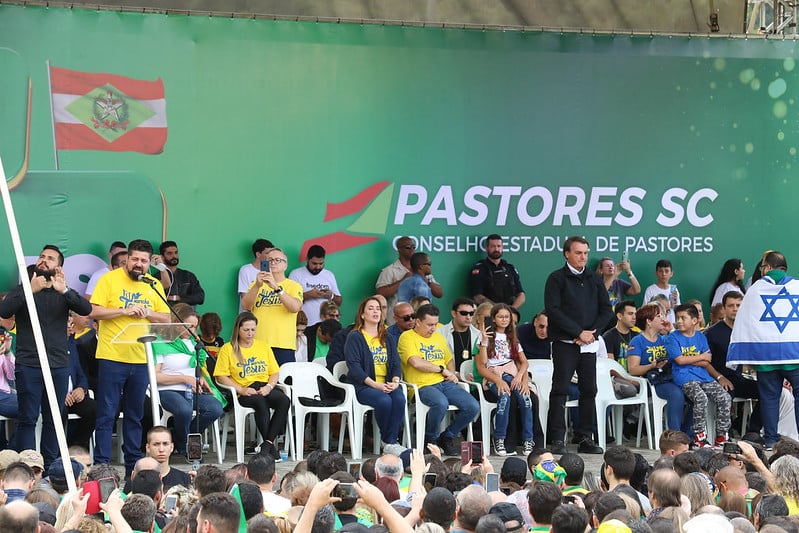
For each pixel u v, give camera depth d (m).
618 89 16.11
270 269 13.72
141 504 6.38
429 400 13.04
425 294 15.05
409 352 13.27
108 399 11.07
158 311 11.34
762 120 16.47
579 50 15.99
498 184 15.82
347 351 13.03
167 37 14.92
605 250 16.12
